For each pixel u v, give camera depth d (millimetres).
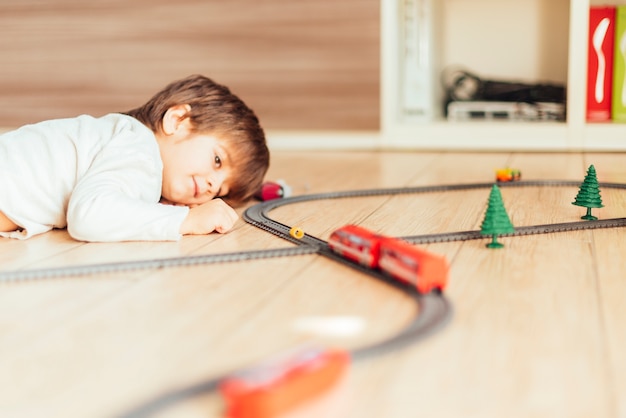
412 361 542
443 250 869
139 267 806
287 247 893
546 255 836
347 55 1929
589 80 1871
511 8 2121
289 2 1936
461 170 1546
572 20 1757
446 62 2195
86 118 1065
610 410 468
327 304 677
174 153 1077
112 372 536
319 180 1460
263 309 667
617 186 1256
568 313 644
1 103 2164
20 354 573
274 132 2020
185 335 606
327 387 463
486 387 500
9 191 971
